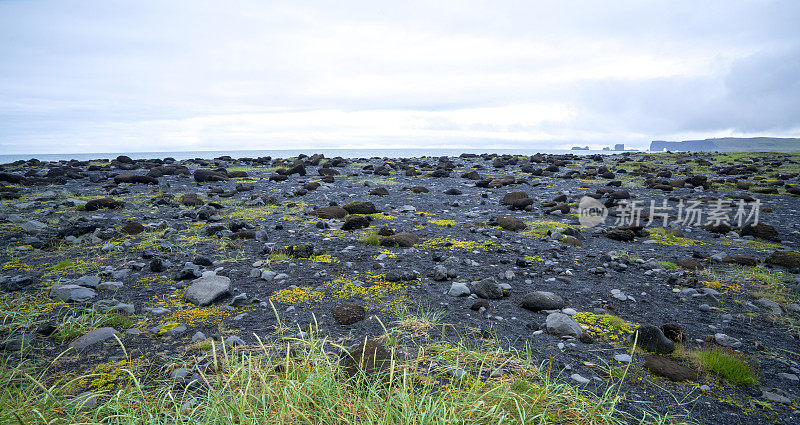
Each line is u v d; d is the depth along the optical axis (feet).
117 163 81.46
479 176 63.36
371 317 15.03
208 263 20.89
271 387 9.29
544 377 10.91
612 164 88.58
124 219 31.30
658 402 10.26
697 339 13.79
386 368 10.48
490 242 26.13
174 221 30.50
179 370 11.00
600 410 9.41
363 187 53.26
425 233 28.30
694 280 18.99
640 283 19.36
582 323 14.87
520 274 20.33
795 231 30.83
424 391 9.40
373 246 24.81
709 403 10.28
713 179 61.57
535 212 37.68
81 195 42.96
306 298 16.75
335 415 8.54
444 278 19.19
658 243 27.17
